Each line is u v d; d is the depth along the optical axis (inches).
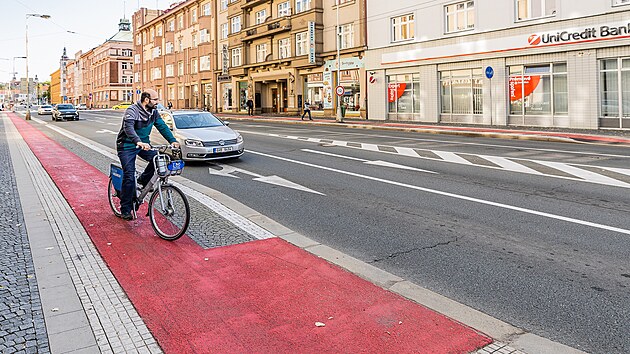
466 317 155.6
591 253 215.0
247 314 157.6
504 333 145.2
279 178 424.2
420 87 1119.0
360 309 160.6
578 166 453.7
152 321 153.6
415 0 1111.6
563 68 869.8
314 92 1443.2
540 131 818.8
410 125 1030.4
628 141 658.8
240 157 567.2
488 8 965.2
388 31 1184.8
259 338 141.6
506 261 208.4
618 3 786.2
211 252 222.1
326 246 231.6
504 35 942.4
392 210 302.5
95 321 154.2
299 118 1405.0
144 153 267.6
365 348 134.9
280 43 1562.5
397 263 209.2
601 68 818.2
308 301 167.2
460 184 379.9
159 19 2605.8
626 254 212.2
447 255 217.9
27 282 188.2
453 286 183.2
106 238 245.3
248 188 382.0
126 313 159.8
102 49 3870.6
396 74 1180.5
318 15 1374.3
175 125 548.7
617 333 144.9
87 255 220.1
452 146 645.9
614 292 174.1
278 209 310.3
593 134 754.8
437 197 336.2
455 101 1055.6
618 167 442.3
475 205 310.3
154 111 264.4
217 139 514.3
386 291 175.9
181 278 190.1
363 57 1259.8
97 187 386.3
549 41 870.4
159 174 245.9
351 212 299.4
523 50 911.7
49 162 542.9
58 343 140.5
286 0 1518.2
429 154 561.6
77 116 1635.1
